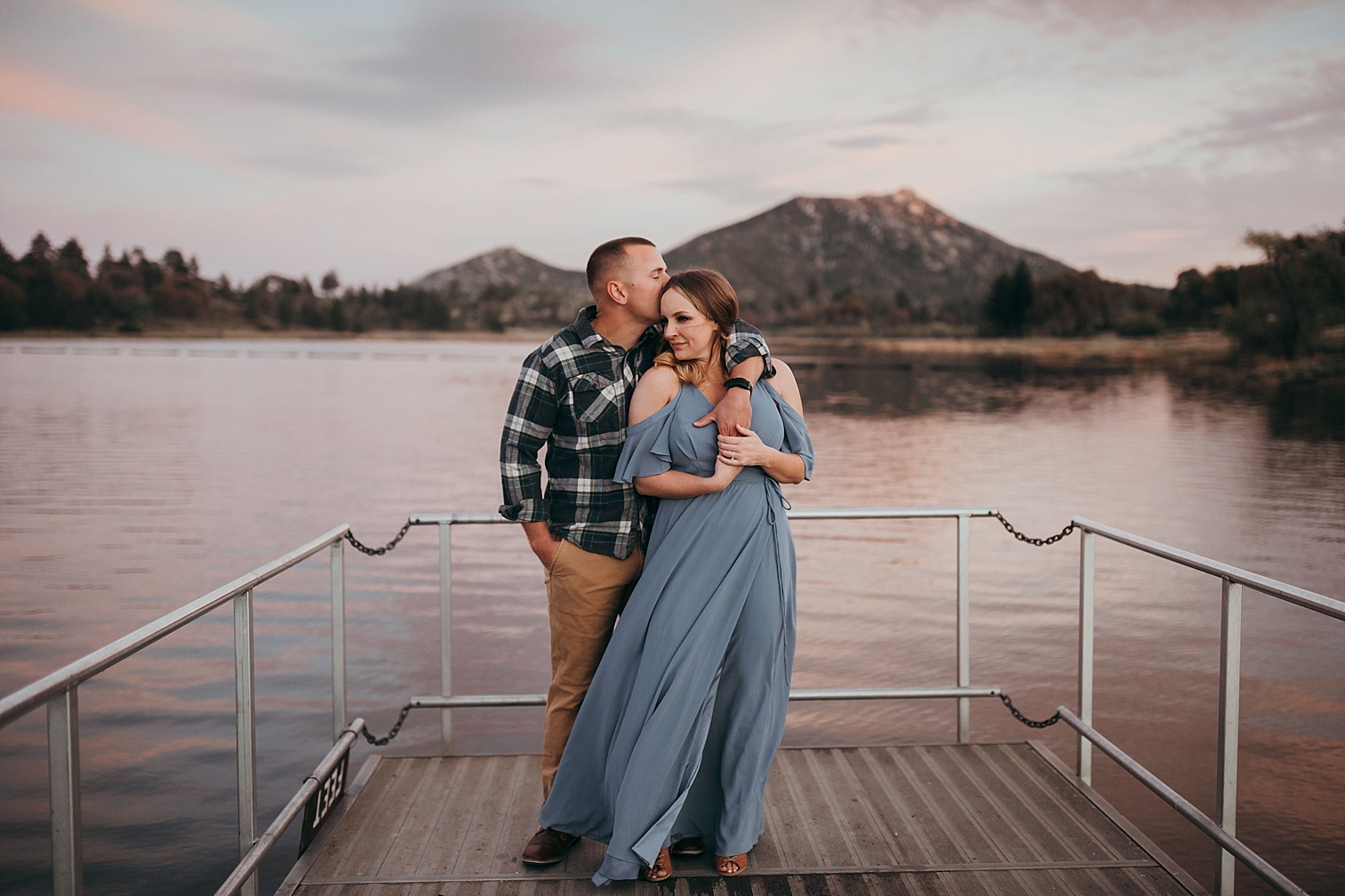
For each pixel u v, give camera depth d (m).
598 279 2.56
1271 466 19.86
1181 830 4.80
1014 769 3.23
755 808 2.57
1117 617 8.73
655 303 2.56
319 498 15.74
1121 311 162.62
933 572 10.65
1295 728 6.09
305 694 6.69
